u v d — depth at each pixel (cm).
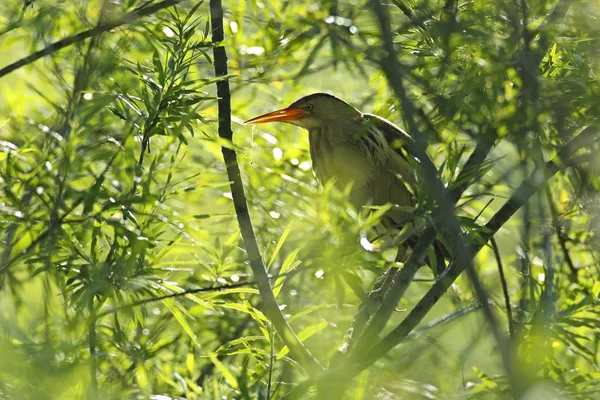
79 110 795
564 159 750
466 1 806
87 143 855
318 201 697
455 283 957
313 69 948
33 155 828
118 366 809
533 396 681
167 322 973
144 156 788
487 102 713
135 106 802
